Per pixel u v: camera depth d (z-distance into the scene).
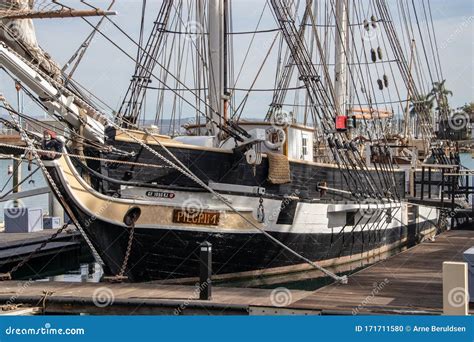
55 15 14.30
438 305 13.02
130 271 17.11
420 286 14.84
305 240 20.59
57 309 13.95
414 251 20.25
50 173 15.69
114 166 16.52
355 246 23.56
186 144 17.72
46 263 23.89
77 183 15.97
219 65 20.02
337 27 26.42
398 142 31.69
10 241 24.55
